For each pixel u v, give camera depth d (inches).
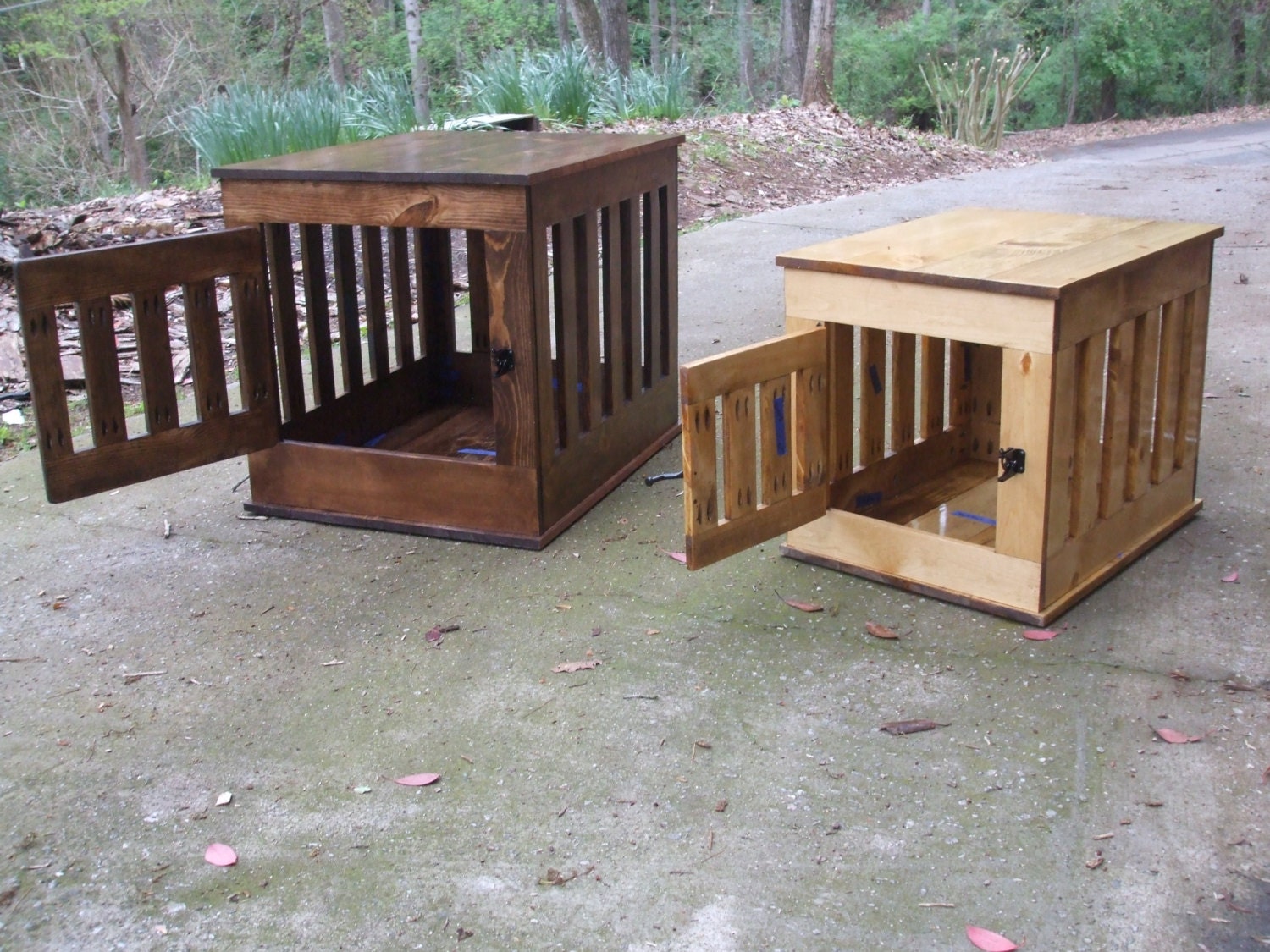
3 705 103.4
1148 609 109.8
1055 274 100.3
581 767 91.5
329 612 117.4
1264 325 193.0
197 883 80.8
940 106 571.2
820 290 111.1
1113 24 916.6
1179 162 396.2
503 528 129.5
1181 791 85.2
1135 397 113.1
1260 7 933.2
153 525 139.9
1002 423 104.9
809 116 447.8
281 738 97.0
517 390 124.0
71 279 113.9
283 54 834.8
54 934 76.7
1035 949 71.9
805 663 104.2
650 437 155.2
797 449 113.3
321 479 136.6
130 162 738.8
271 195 126.3
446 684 103.8
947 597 113.0
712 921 75.5
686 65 482.6
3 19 704.4
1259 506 130.1
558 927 75.6
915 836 82.2
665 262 154.0
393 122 385.4
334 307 240.2
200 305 125.1
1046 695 97.5
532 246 118.6
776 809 85.7
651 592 118.3
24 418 184.5
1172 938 72.2
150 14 724.0
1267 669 99.7
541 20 923.4
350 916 77.3
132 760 94.8
